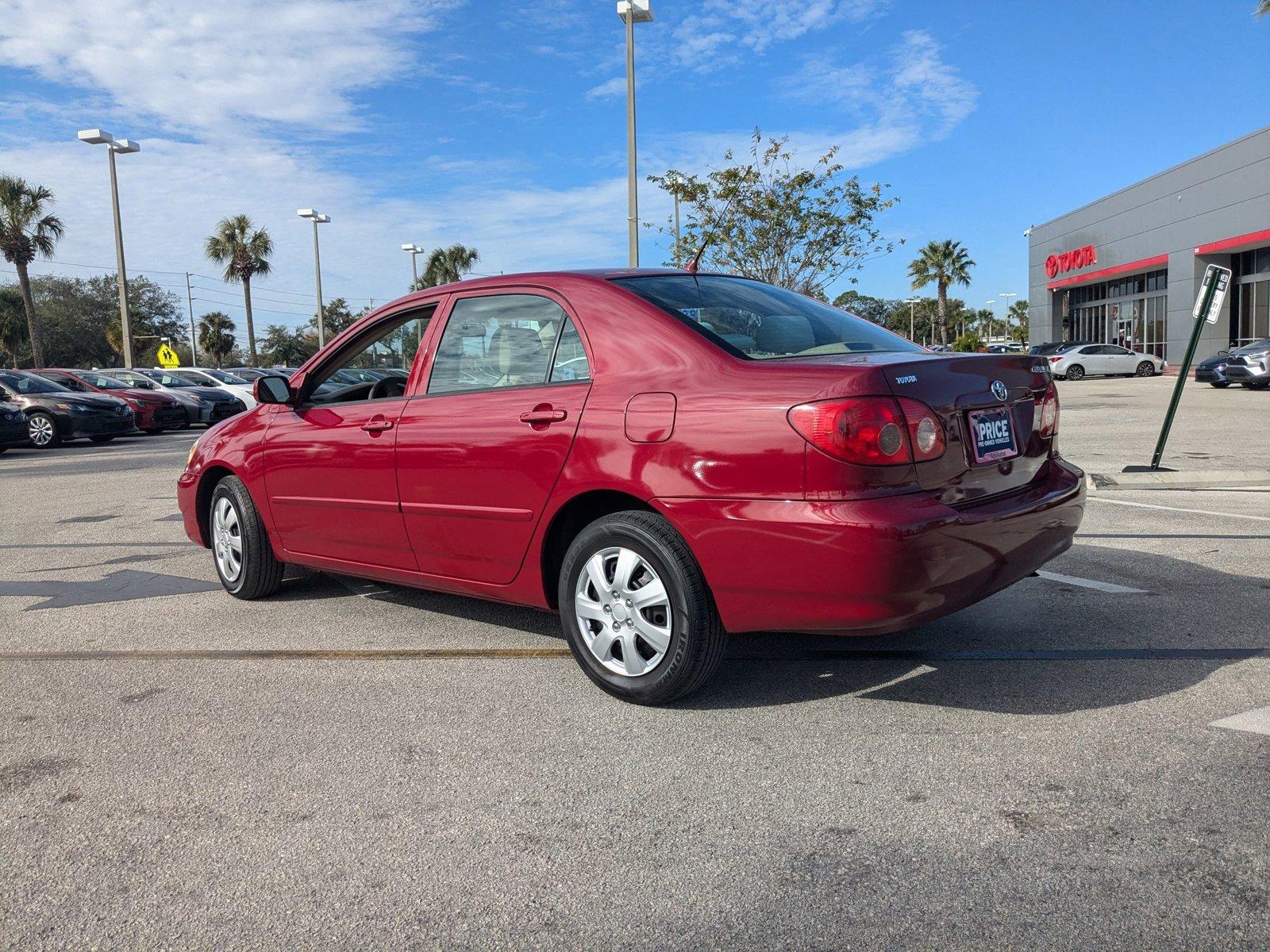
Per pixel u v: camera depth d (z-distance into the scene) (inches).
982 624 168.9
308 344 2679.6
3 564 254.8
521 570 148.9
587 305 145.1
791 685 142.5
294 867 96.0
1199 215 1341.0
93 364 2910.9
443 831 102.6
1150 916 82.7
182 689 149.2
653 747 122.3
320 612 193.6
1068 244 1792.6
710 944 81.6
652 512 133.2
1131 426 561.6
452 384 161.6
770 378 122.5
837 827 100.7
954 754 116.9
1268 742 116.6
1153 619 168.9
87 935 85.4
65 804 111.1
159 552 264.4
